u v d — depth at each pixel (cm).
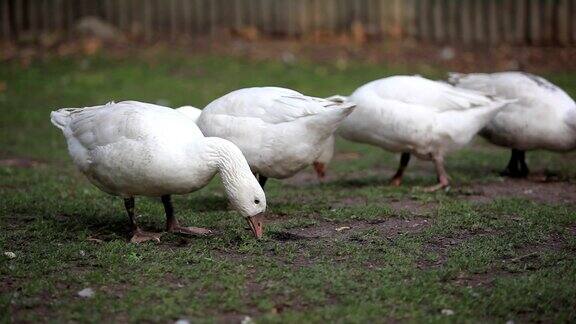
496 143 967
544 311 534
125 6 1900
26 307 538
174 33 1900
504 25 1834
